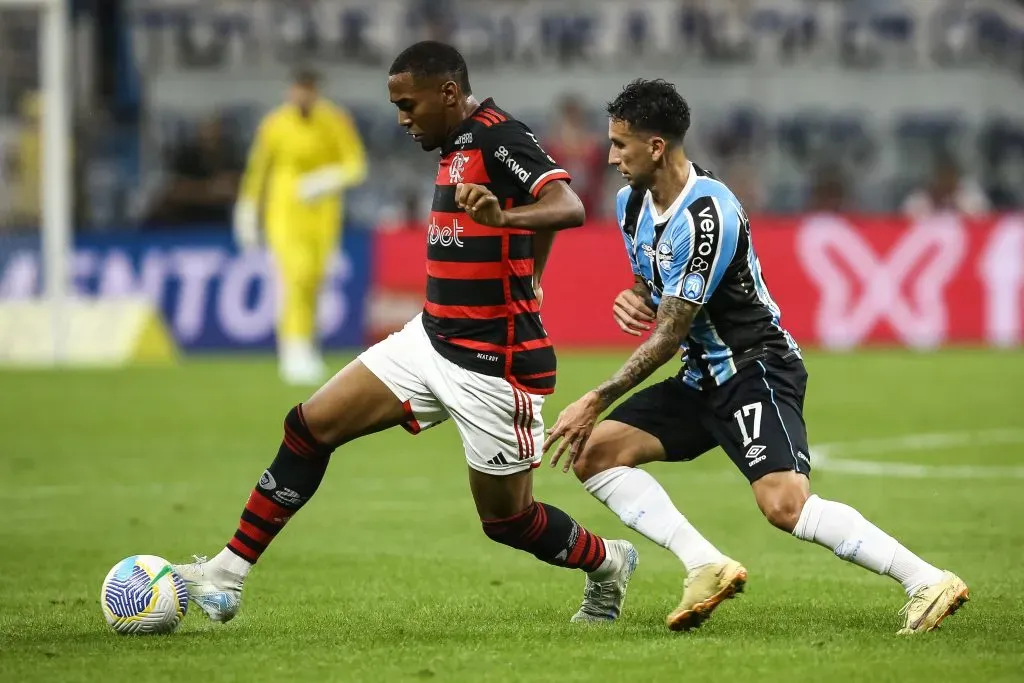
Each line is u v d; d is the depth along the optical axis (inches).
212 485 1406.3
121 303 2755.9
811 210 3481.8
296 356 2359.7
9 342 2682.1
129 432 1797.5
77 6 3304.6
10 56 2881.4
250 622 809.5
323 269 2333.9
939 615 748.0
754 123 3754.9
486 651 717.3
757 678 652.7
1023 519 1184.8
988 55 3826.3
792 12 3875.5
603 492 800.9
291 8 3843.5
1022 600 856.3
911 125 3772.1
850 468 1481.3
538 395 772.6
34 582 948.0
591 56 3858.3
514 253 753.0
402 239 2819.9
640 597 900.6
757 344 787.4
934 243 2819.9
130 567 769.6
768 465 769.6
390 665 684.7
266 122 2283.5
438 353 762.8
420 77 747.4
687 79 3814.0
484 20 3887.8
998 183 3737.7
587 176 3326.8
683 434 808.9
